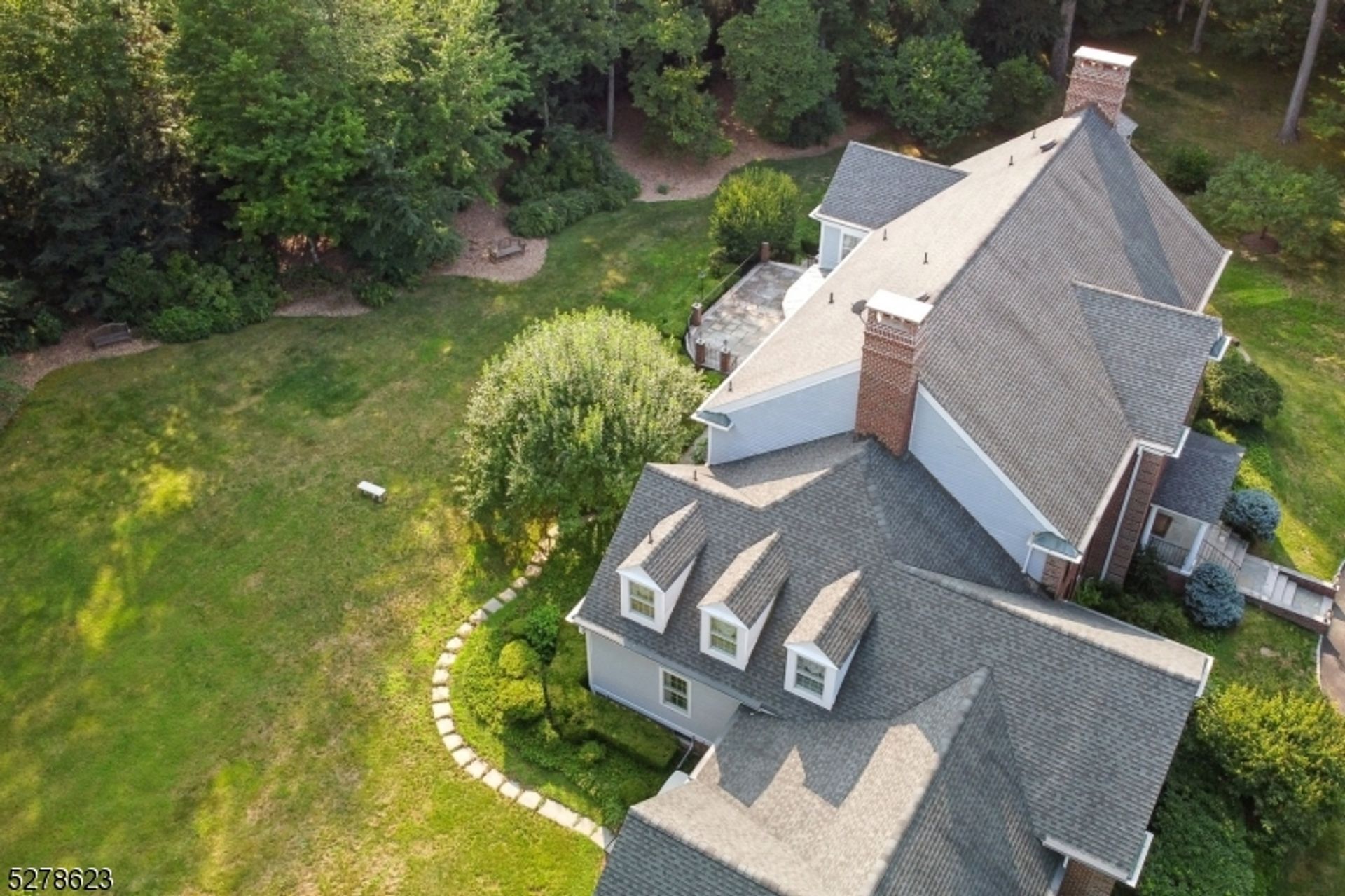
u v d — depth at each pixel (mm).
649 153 55875
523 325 43469
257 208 40594
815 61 52062
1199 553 33156
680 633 26219
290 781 27250
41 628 31016
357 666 30078
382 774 27406
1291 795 25156
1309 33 55844
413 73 43594
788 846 21281
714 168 54906
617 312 37125
